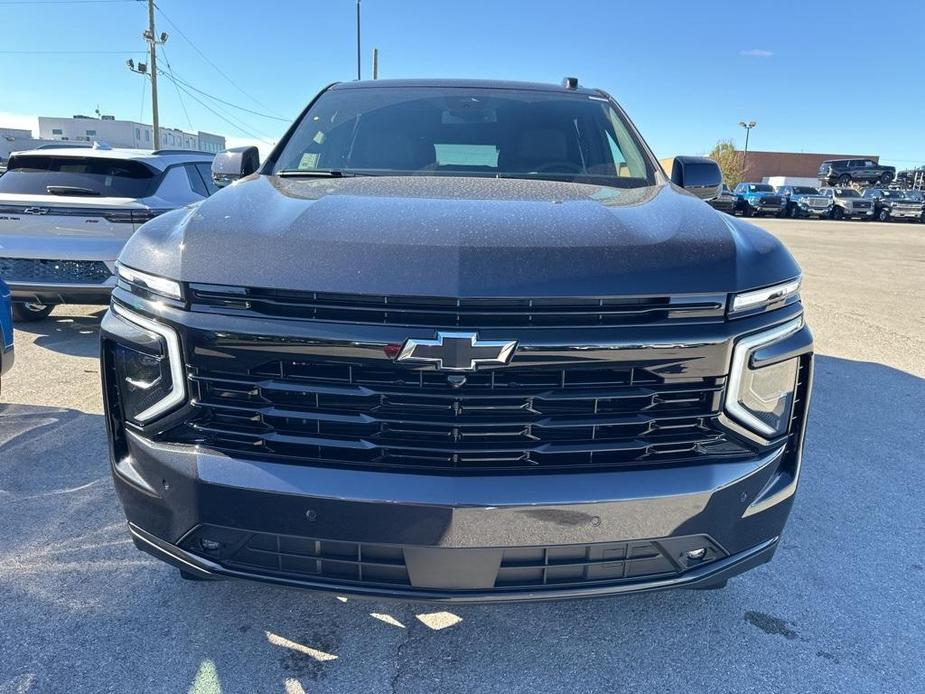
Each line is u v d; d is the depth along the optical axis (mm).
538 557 1909
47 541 2902
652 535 1919
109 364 2098
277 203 2238
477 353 1783
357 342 1798
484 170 3016
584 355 1825
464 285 1778
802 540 3092
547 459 1881
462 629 2441
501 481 1847
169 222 2252
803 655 2348
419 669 2246
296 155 3115
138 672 2186
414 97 3471
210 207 2197
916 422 4602
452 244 1857
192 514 1945
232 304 1874
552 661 2297
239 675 2189
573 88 3715
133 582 2639
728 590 2703
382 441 1861
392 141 3162
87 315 7227
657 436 1926
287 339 1826
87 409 4414
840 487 3621
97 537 2941
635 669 2270
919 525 3242
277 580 1963
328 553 1919
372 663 2266
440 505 1819
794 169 76375
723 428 1944
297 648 2320
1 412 4336
